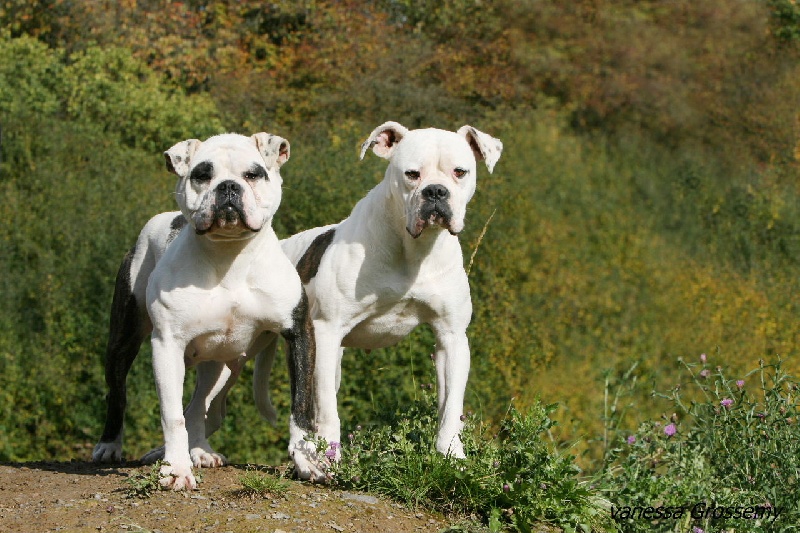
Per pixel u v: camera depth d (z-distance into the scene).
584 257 21.61
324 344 6.99
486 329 15.39
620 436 7.94
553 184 23.98
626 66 29.48
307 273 7.24
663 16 31.09
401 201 6.84
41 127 18.55
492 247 17.12
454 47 26.61
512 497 6.36
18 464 7.84
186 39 23.78
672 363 17.95
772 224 24.67
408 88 23.50
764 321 19.05
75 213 16.38
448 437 6.85
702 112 29.61
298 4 25.17
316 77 23.75
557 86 28.86
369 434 7.11
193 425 7.57
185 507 5.98
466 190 6.89
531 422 6.78
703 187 26.42
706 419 7.41
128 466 7.67
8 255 15.59
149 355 13.88
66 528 5.68
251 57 24.61
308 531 5.68
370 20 25.78
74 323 14.73
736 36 30.95
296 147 19.23
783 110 29.33
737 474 7.09
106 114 19.80
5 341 14.46
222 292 6.56
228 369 7.75
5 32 21.11
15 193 16.84
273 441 13.73
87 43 21.61
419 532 5.99
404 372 13.19
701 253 23.48
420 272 6.98
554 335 17.92
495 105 25.67
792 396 7.33
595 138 28.41
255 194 6.38
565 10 29.17
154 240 7.46
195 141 6.55
